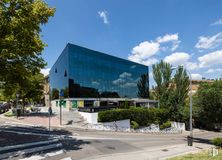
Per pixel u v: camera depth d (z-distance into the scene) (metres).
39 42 18.84
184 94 47.47
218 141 24.77
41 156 15.81
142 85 72.69
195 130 47.97
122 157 17.09
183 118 46.81
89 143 22.03
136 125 37.53
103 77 55.56
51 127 31.28
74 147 19.55
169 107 46.88
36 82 44.94
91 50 52.31
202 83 32.12
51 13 18.88
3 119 38.50
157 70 49.38
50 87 74.12
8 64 18.08
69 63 45.91
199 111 30.08
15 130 27.42
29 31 17.16
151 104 66.31
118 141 24.69
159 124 43.28
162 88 48.72
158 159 17.05
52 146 19.27
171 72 48.56
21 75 18.77
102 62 55.69
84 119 37.66
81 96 48.16
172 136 35.06
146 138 29.36
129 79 66.38
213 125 49.62
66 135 25.73
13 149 17.59
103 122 34.81
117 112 36.41
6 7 16.31
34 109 52.84
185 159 16.09
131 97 66.75
